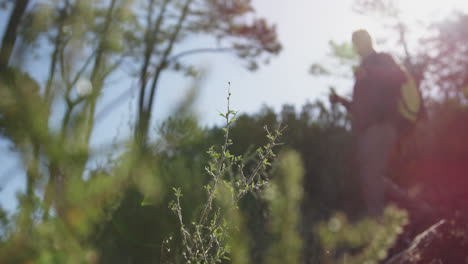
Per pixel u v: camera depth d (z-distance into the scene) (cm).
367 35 234
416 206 231
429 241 157
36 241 67
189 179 127
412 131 221
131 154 84
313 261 105
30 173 72
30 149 74
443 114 627
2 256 65
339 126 430
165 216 135
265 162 111
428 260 144
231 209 112
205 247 114
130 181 85
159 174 90
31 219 69
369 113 216
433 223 206
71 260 70
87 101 84
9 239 67
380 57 221
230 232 110
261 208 153
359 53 239
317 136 386
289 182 55
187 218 137
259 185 109
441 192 298
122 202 115
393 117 212
